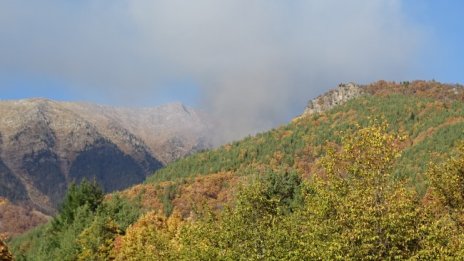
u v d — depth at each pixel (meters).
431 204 30.50
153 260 52.78
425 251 25.28
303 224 33.09
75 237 77.44
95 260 70.50
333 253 26.22
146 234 66.88
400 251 25.66
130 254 64.75
